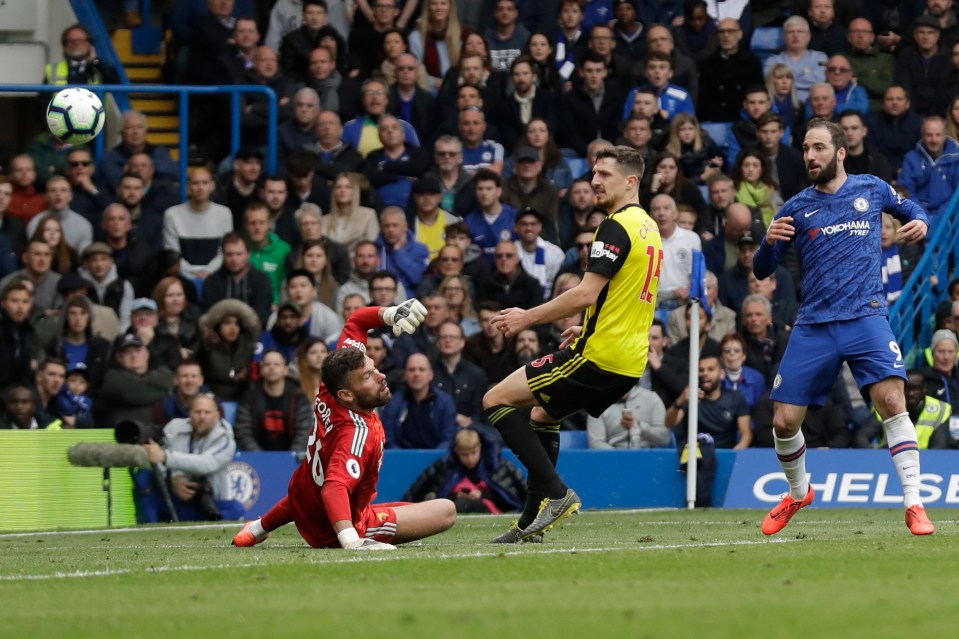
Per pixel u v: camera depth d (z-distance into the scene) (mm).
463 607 15570
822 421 42531
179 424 38344
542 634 13562
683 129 51594
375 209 49625
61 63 53031
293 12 56000
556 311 23797
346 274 46531
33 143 50875
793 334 25938
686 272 46344
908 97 55094
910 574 18453
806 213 25609
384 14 55344
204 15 54562
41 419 39250
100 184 49375
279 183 47719
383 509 24625
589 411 24719
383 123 51344
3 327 42188
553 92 53719
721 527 31375
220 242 47844
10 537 31500
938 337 44094
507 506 39781
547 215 49625
